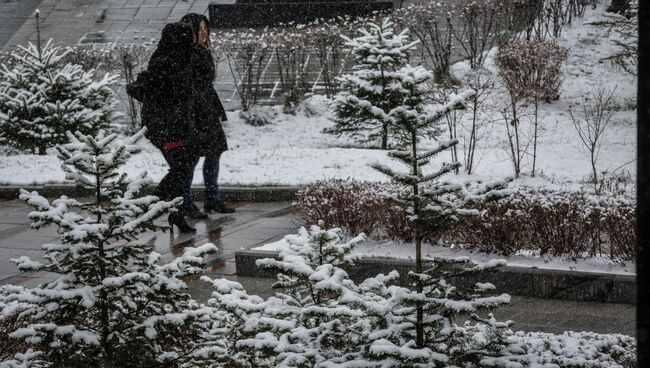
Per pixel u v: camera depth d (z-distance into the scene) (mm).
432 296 6078
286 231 13930
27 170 19109
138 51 26984
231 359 6613
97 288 6066
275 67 30062
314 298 6418
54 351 6086
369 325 5887
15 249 13609
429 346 5996
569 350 7734
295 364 5789
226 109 26844
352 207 12086
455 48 29766
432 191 6043
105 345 6281
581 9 32406
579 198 11570
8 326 7824
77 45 32219
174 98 13438
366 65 19594
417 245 6172
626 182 16438
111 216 6242
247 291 10852
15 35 34625
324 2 34438
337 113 21328
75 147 6395
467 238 11266
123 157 6375
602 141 21000
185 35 13297
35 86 22062
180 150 13562
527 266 10508
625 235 10516
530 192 12234
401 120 5992
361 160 18594
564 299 10195
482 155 19109
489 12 29922
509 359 5773
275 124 25156
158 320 6176
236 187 16844
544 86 24469
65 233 6109
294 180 17031
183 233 13969
